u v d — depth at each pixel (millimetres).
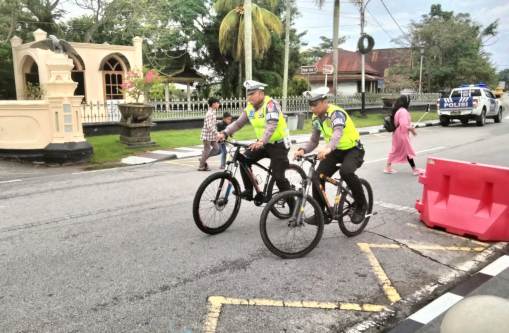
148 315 3494
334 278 4195
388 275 4277
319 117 5027
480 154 12055
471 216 5371
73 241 5188
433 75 37125
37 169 10445
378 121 23828
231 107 19625
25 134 11094
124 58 19688
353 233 5375
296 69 37719
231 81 33188
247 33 19141
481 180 5359
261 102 5352
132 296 3809
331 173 5129
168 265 4473
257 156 5480
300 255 4688
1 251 4867
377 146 14242
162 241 5180
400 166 10414
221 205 5344
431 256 4770
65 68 11086
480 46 42406
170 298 3773
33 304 3668
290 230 5195
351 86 40844
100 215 6289
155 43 26516
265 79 32469
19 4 23016
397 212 6457
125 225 5805
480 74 37625
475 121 22859
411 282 4137
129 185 8383
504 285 4086
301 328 3324
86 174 9711
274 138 5367
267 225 5664
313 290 3943
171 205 6840
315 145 5293
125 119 13352
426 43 37469
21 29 24188
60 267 4422
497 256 4793
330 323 3406
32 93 17297
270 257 4691
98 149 12656
